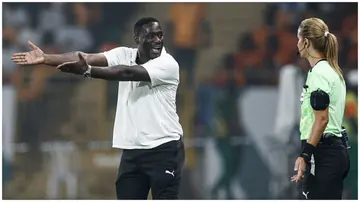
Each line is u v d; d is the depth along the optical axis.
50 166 39.41
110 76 19.67
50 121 44.12
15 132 43.31
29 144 39.69
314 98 19.78
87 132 44.34
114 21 50.72
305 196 20.77
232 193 38.69
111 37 50.50
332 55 20.39
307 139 20.31
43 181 39.34
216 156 38.84
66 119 44.34
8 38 49.75
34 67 45.16
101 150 39.12
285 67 41.53
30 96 44.41
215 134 43.25
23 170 39.53
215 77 46.31
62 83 45.00
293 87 40.47
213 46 49.88
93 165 39.12
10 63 46.53
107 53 21.67
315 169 20.53
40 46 50.16
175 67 20.67
